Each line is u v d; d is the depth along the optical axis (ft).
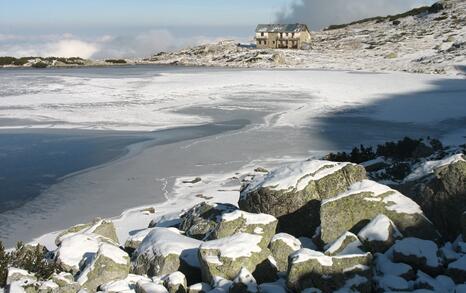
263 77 212.43
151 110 140.67
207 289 25.84
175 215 51.42
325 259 24.58
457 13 365.81
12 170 82.28
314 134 108.99
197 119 127.85
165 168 82.07
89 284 28.19
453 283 23.67
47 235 54.95
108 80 209.36
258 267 27.04
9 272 28.50
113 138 106.22
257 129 114.62
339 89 177.27
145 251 31.09
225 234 30.99
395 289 23.38
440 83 188.75
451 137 104.17
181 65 300.61
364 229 28.32
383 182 42.50
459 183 32.07
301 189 35.76
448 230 31.73
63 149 96.58
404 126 118.11
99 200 66.80
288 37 347.97
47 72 253.24
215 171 79.46
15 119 127.34
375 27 390.83
